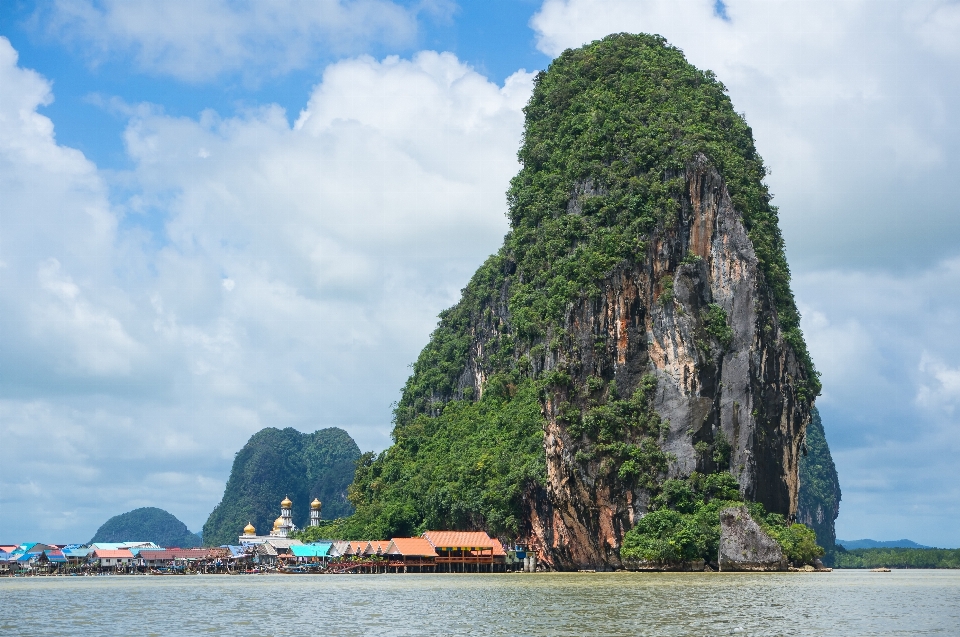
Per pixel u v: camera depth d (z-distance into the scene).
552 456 170.75
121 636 76.75
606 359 172.62
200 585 147.88
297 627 81.12
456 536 184.75
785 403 174.62
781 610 89.19
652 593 108.12
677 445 165.88
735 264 175.88
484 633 74.88
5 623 86.62
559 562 176.00
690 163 181.75
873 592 114.25
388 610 94.19
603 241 179.38
